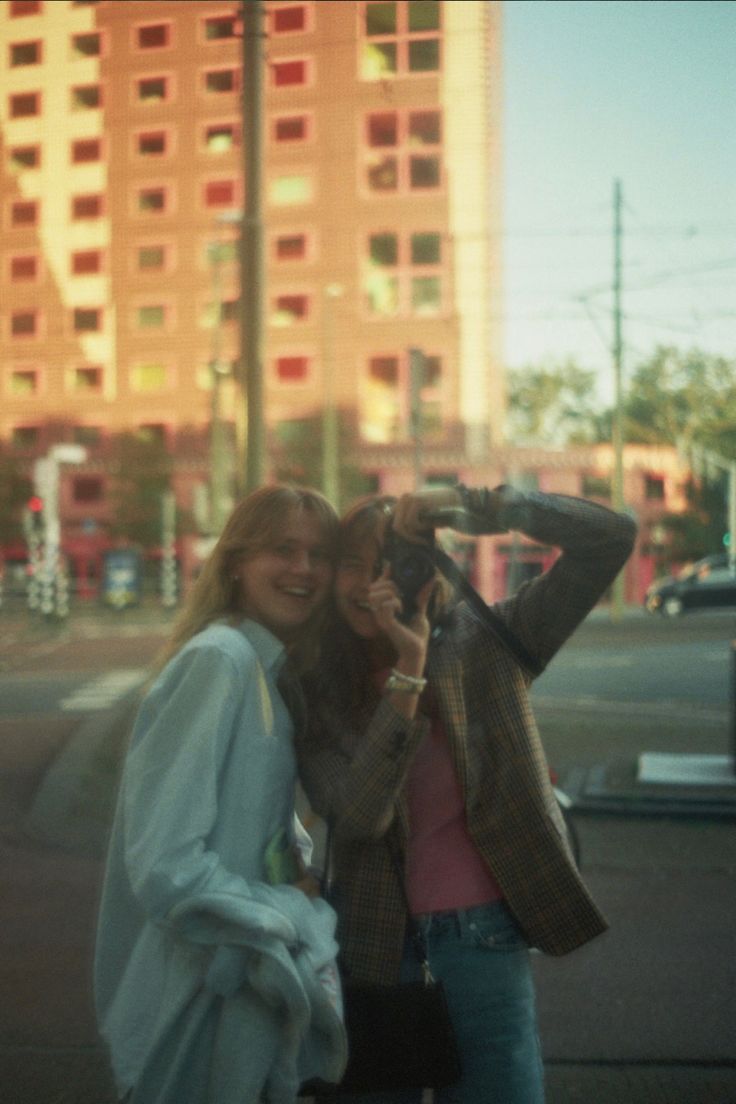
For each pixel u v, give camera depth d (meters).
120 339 55.62
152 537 50.56
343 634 2.42
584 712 14.47
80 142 54.47
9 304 56.31
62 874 6.88
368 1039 2.21
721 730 12.37
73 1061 4.09
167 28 51.34
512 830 2.29
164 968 2.10
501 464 49.38
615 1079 3.91
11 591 42.47
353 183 49.94
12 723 13.52
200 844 2.01
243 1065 2.00
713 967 5.07
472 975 2.28
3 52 54.22
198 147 53.50
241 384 9.98
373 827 2.18
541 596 2.41
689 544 34.34
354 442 46.19
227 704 2.08
